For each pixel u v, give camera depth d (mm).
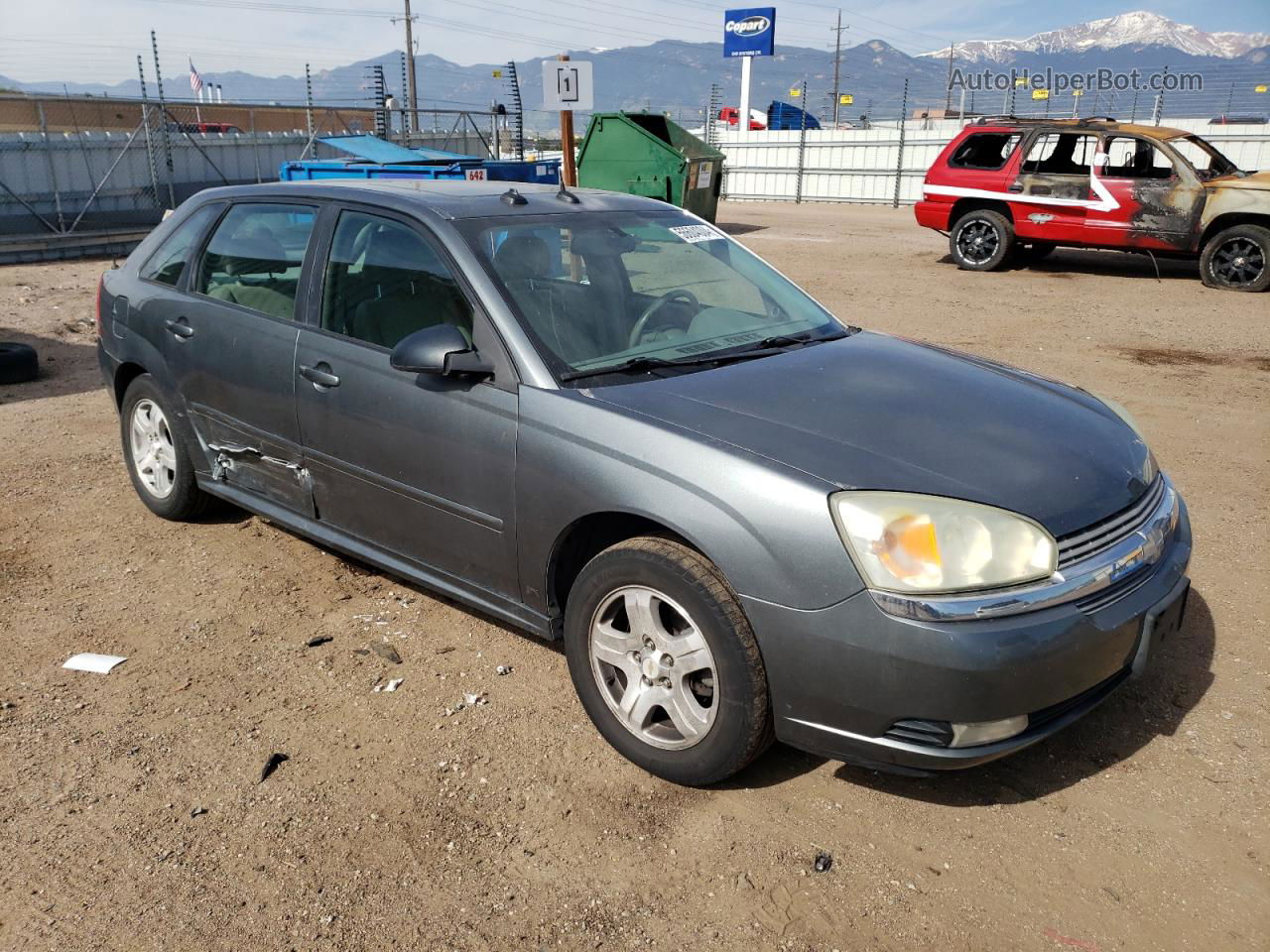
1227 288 12555
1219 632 3797
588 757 3035
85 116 25609
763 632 2582
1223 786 2891
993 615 2432
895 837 2688
